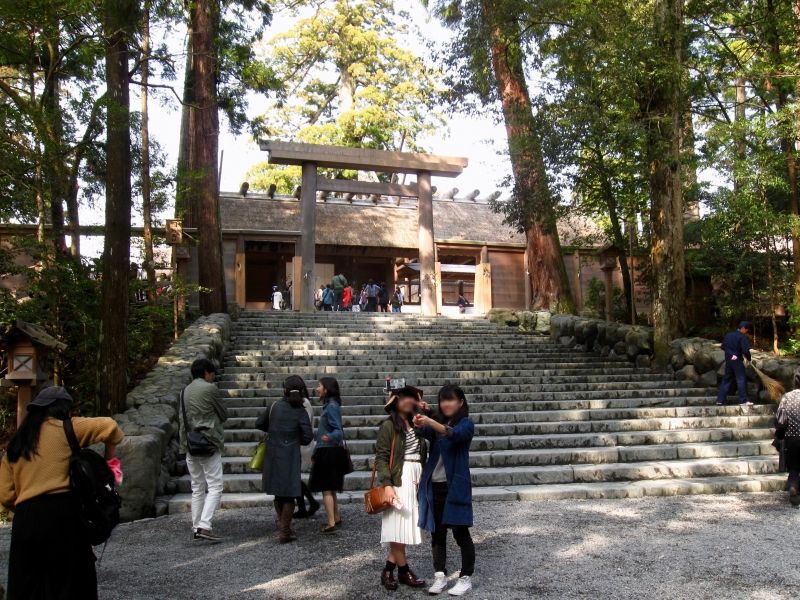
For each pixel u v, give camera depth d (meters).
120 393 9.79
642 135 13.88
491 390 12.77
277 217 25.03
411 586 5.26
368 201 28.36
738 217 14.97
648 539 6.48
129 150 10.37
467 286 31.22
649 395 12.96
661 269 14.89
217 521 7.41
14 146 11.43
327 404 7.07
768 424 11.42
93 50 13.04
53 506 3.88
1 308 11.09
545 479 8.93
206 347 12.88
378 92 29.95
